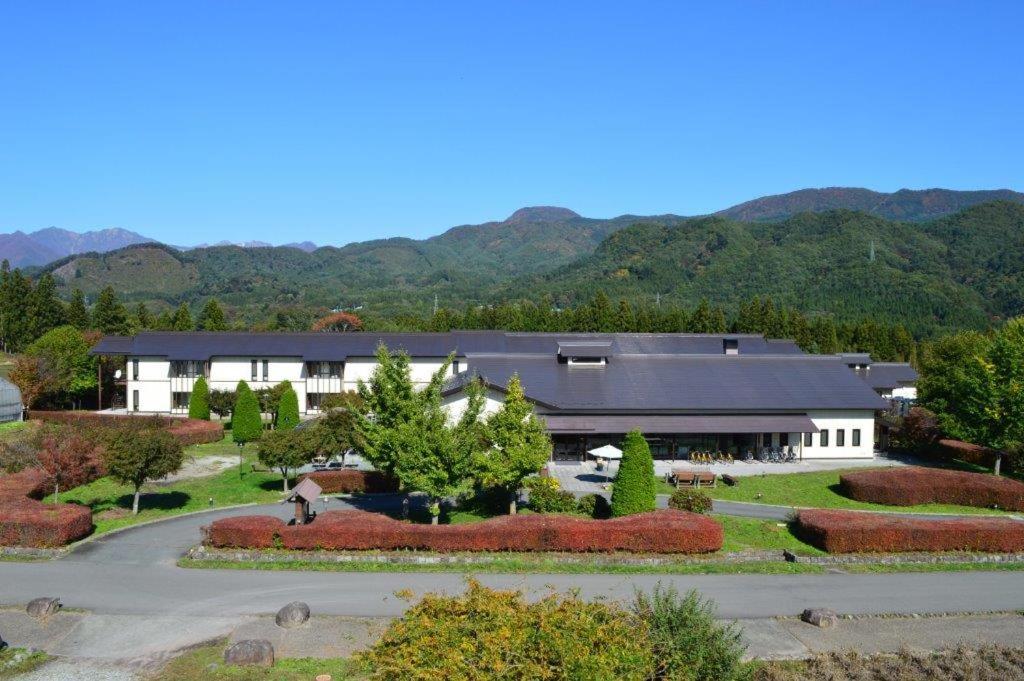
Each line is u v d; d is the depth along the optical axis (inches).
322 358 2844.5
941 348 2701.8
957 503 1686.8
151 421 2368.4
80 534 1243.8
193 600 979.3
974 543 1240.2
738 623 932.6
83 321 4175.7
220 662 796.0
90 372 2967.5
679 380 2310.5
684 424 2107.5
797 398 2244.1
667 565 1151.0
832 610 983.6
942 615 978.1
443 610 604.7
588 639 566.3
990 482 1680.6
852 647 869.8
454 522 1408.7
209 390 2792.8
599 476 1909.4
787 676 789.2
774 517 1518.2
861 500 1691.7
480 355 2400.3
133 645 840.9
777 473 1974.7
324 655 813.9
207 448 2241.6
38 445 1473.9
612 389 2226.9
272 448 1628.9
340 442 1740.9
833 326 4276.6
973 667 809.5
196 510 1482.5
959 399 2129.7
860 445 2241.6
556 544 1182.9
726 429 2101.4
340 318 5078.7
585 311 4298.7
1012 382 1968.5
